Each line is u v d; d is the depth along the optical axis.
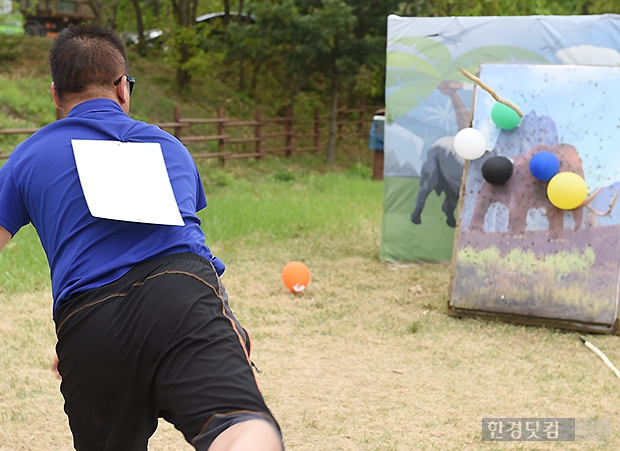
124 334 1.87
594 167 5.15
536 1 14.10
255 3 15.58
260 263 7.05
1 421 3.54
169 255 1.99
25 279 5.98
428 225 7.16
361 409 3.75
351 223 9.13
